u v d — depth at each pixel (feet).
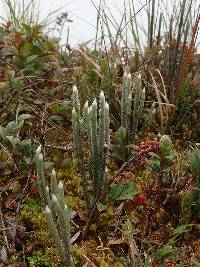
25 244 0.94
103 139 0.92
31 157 1.02
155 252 0.94
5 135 1.03
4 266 0.86
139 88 1.08
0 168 1.07
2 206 1.01
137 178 1.13
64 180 1.13
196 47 1.50
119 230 1.00
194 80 1.42
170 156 0.93
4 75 1.41
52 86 1.47
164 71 1.41
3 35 1.69
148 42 1.56
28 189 1.01
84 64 1.51
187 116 1.38
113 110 1.32
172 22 1.36
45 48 1.69
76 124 0.92
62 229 0.75
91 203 1.03
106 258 0.93
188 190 0.97
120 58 1.52
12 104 1.25
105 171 0.95
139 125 1.39
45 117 1.21
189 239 0.99
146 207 0.99
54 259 0.91
